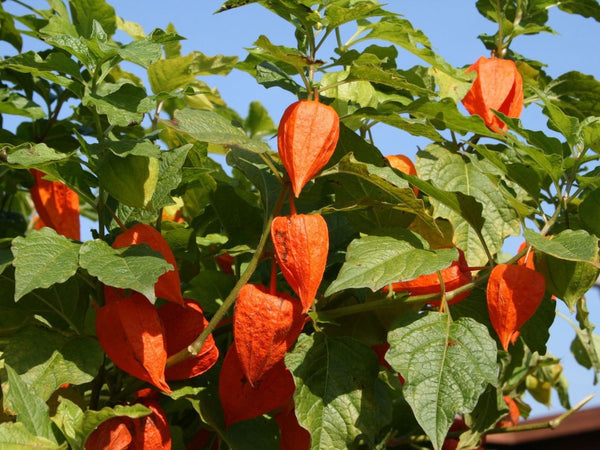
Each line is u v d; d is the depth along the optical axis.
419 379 0.72
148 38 0.78
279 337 0.70
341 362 0.75
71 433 0.71
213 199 0.87
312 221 0.70
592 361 1.02
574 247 0.73
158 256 0.70
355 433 0.74
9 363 0.73
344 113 0.88
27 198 1.21
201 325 0.74
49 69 0.76
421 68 0.94
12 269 0.79
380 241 0.76
